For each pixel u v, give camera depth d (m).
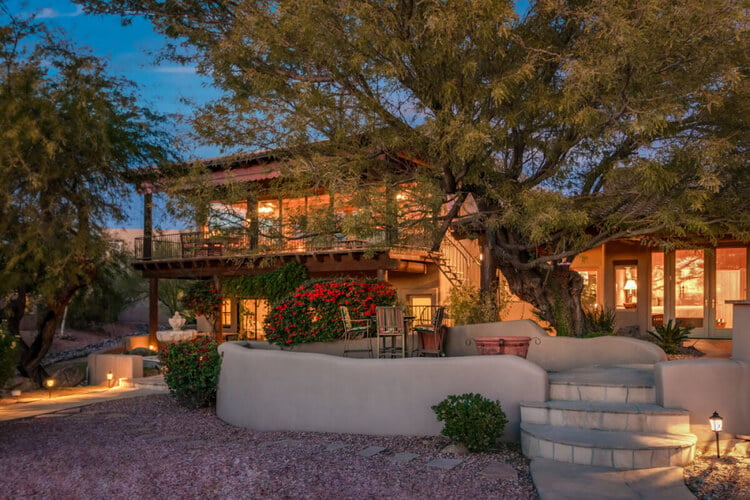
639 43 7.46
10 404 12.00
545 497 5.30
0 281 16.09
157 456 6.88
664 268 15.70
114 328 35.75
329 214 9.80
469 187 10.25
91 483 5.73
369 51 8.82
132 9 11.56
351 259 17.08
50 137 15.55
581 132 8.86
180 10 11.30
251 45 9.52
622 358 9.99
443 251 17.95
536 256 12.00
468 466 6.47
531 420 7.29
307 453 7.05
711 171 7.97
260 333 21.55
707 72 8.09
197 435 8.84
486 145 9.45
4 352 10.59
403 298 18.73
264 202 15.77
